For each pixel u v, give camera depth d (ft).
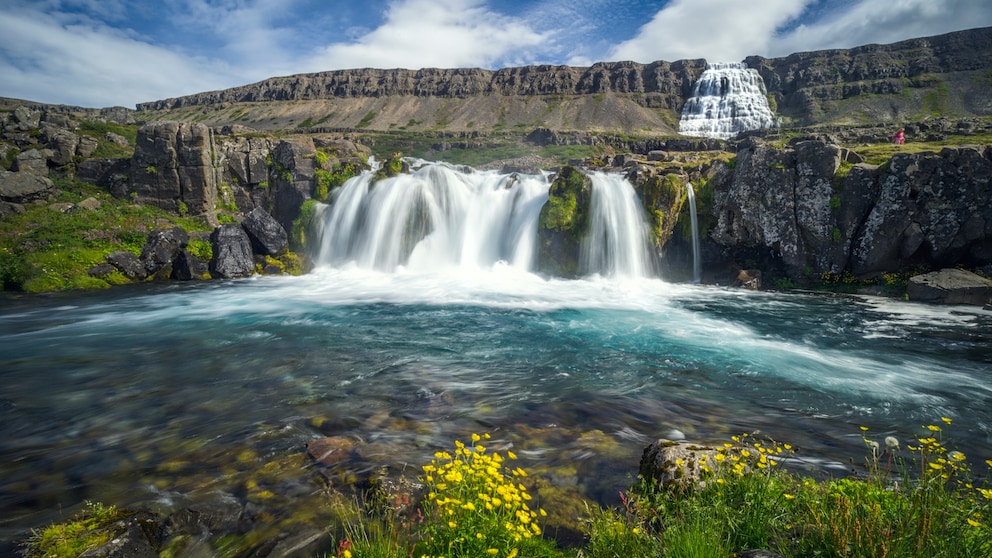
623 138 370.73
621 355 38.83
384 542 13.94
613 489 18.67
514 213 88.12
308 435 23.93
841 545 11.73
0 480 19.85
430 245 86.38
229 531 16.49
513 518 14.51
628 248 78.54
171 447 22.74
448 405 28.02
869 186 68.74
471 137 394.93
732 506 15.03
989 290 59.52
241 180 98.73
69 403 28.32
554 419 26.05
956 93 407.64
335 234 90.79
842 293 68.85
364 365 35.76
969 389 31.65
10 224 76.69
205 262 79.56
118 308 56.03
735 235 78.07
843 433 24.77
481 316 52.75
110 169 100.17
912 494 13.78
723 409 27.96
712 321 51.34
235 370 34.53
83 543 14.39
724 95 484.33
